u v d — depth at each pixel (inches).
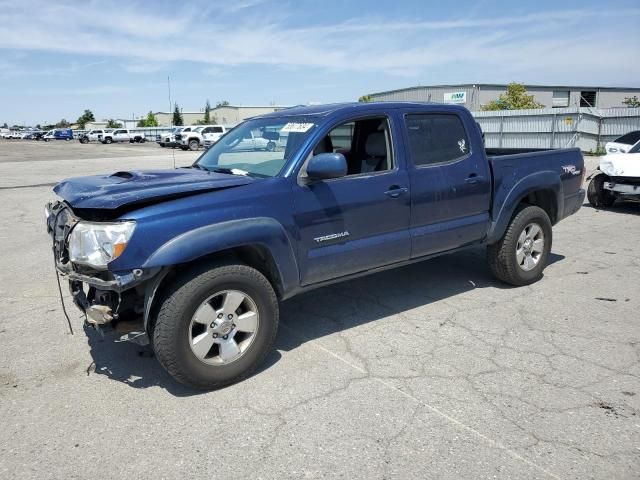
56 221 149.5
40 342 177.6
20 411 135.9
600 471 108.8
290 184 153.7
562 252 283.6
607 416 128.2
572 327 181.6
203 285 135.9
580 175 245.1
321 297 215.8
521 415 129.2
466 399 136.9
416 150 183.2
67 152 1553.9
